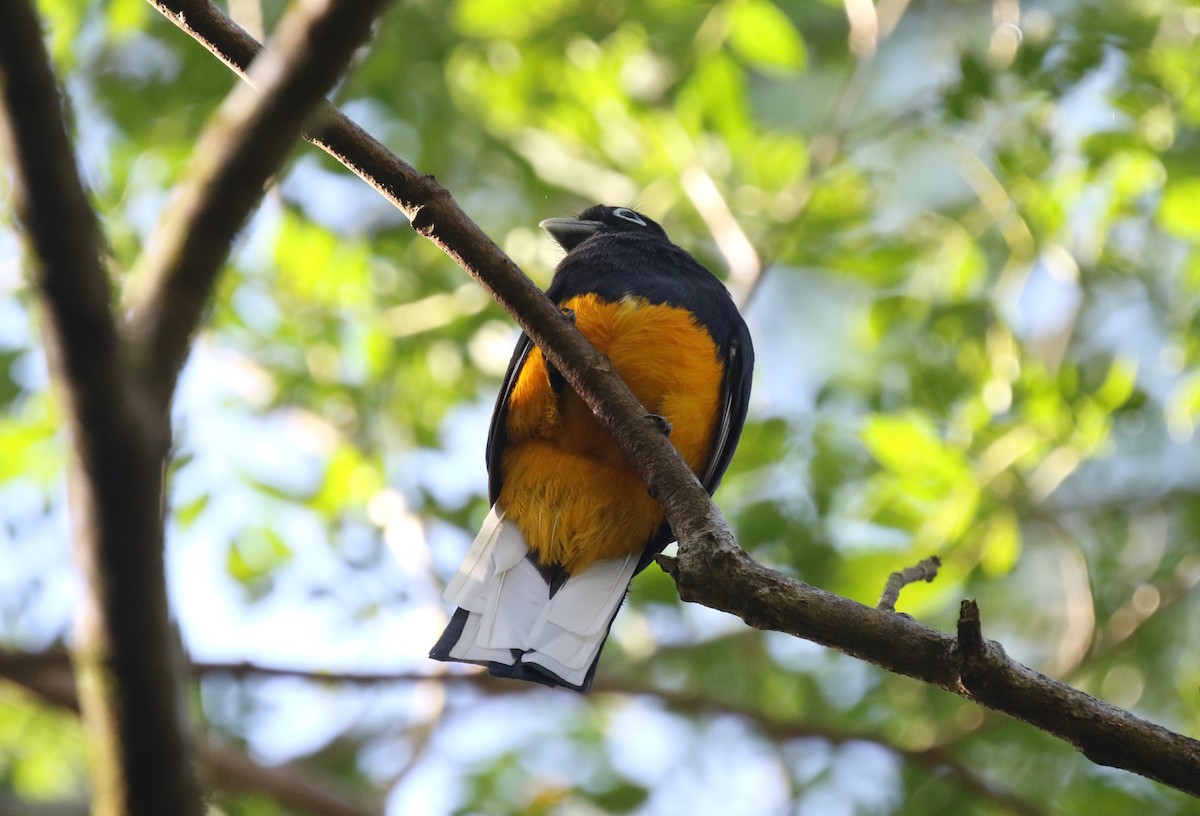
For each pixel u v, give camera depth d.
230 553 11.46
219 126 4.04
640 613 12.25
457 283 13.25
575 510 7.50
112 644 3.61
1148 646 12.23
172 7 5.89
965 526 10.60
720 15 11.91
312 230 12.11
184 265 3.91
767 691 12.48
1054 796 11.07
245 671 9.82
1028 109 11.20
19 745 12.05
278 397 12.48
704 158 12.80
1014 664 4.68
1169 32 11.88
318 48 3.89
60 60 12.12
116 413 3.46
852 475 11.36
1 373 11.51
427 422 12.79
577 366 6.31
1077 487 13.68
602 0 12.95
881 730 11.74
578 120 12.82
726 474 11.45
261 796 10.44
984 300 11.95
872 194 12.83
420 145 13.27
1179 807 10.48
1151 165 10.98
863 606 4.93
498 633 6.85
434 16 13.62
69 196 3.40
